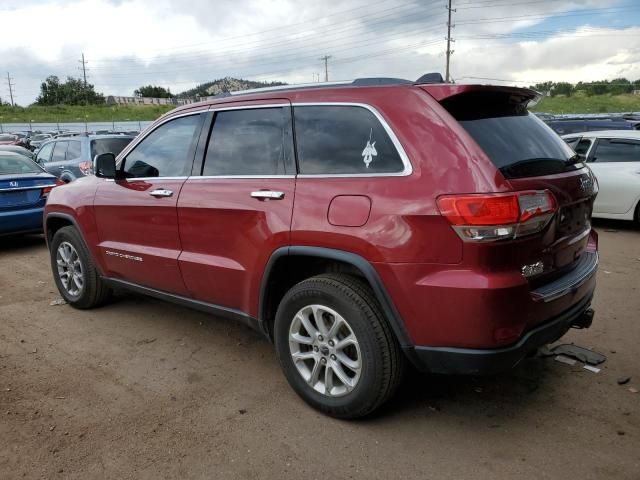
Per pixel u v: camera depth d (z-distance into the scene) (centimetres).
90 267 500
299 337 331
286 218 322
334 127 320
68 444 301
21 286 615
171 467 281
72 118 7044
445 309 269
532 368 384
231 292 367
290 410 335
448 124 281
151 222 418
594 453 286
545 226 279
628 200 869
